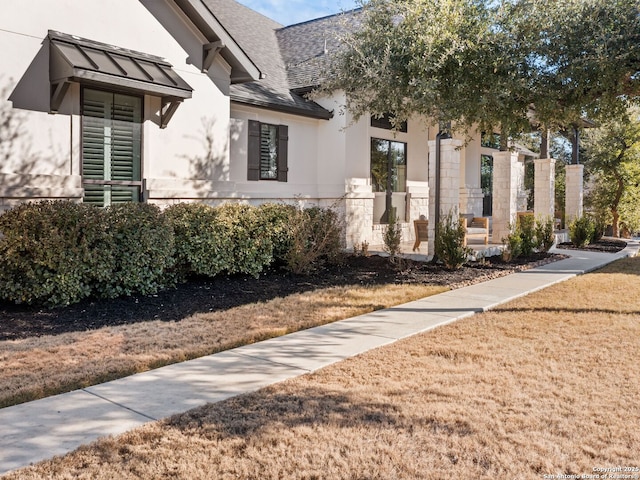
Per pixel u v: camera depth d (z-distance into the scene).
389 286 10.20
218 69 11.41
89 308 7.57
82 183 9.25
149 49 10.13
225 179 11.69
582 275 12.04
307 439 3.80
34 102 8.50
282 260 11.61
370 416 4.20
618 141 22.09
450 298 9.17
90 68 8.43
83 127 9.25
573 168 20.88
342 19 11.95
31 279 7.25
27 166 8.44
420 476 3.33
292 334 6.81
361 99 11.30
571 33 8.70
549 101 8.99
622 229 25.53
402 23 10.17
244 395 4.64
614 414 4.27
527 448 3.70
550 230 16.17
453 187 12.90
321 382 5.00
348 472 3.36
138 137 10.10
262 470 3.37
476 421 4.11
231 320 7.41
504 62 9.16
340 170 15.01
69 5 8.92
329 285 10.28
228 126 11.73
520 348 6.14
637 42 8.23
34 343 6.09
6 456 3.50
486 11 9.74
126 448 3.62
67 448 3.63
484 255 14.16
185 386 4.88
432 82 9.35
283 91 14.59
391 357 5.80
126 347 6.05
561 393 4.71
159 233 8.36
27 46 8.39
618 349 6.08
